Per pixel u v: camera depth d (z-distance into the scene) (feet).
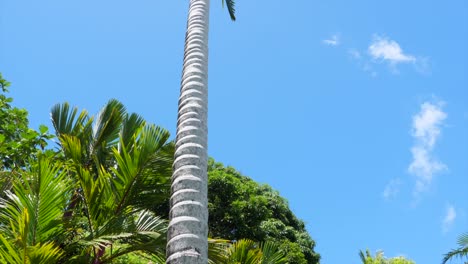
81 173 24.34
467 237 49.42
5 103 40.24
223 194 81.00
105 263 23.73
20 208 21.40
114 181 25.52
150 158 25.54
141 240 23.93
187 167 16.66
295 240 83.05
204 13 23.72
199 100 19.16
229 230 77.30
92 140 31.91
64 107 32.99
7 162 33.94
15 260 19.11
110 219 23.65
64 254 22.40
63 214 23.81
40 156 21.86
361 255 72.59
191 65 20.62
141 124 32.12
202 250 14.73
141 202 25.40
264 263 30.17
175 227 15.06
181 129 18.06
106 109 35.29
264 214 80.79
